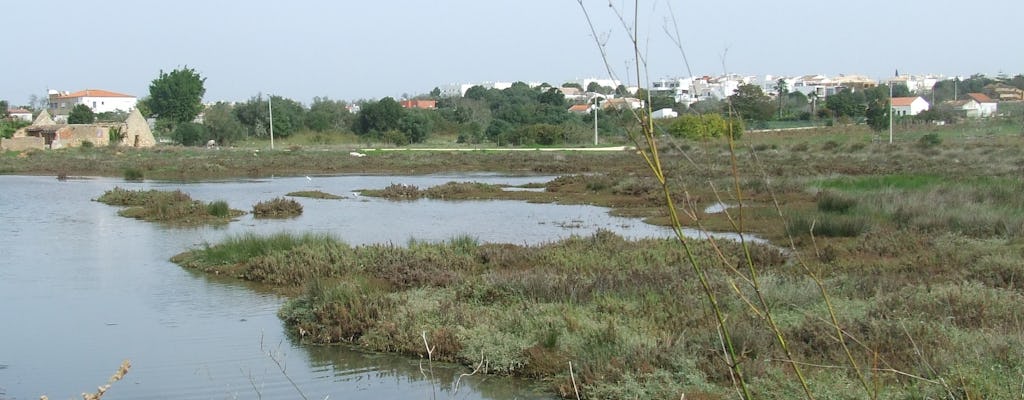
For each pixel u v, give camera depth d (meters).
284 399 9.37
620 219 27.77
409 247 18.73
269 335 12.38
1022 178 31.78
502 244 19.52
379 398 9.38
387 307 12.62
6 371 10.63
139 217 28.88
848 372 8.71
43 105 174.75
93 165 59.34
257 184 45.91
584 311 11.90
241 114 101.38
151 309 14.20
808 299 12.05
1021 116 88.38
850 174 41.31
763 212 25.77
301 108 106.62
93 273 17.75
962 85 142.00
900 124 88.75
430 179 49.28
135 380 10.18
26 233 24.67
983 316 10.82
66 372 10.59
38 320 13.45
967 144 60.16
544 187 40.94
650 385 8.93
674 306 11.88
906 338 9.58
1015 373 8.04
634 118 3.22
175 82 108.25
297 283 16.20
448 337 11.12
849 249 18.23
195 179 50.19
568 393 9.30
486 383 9.94
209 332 12.58
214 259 18.48
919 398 7.72
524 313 11.91
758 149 61.22
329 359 11.07
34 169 57.22
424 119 98.56
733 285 3.96
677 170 4.21
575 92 135.88
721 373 9.02
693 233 23.27
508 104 117.81
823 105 101.44
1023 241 18.09
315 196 37.28
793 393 8.22
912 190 27.28
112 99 161.38
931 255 16.39
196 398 9.45
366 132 101.00
